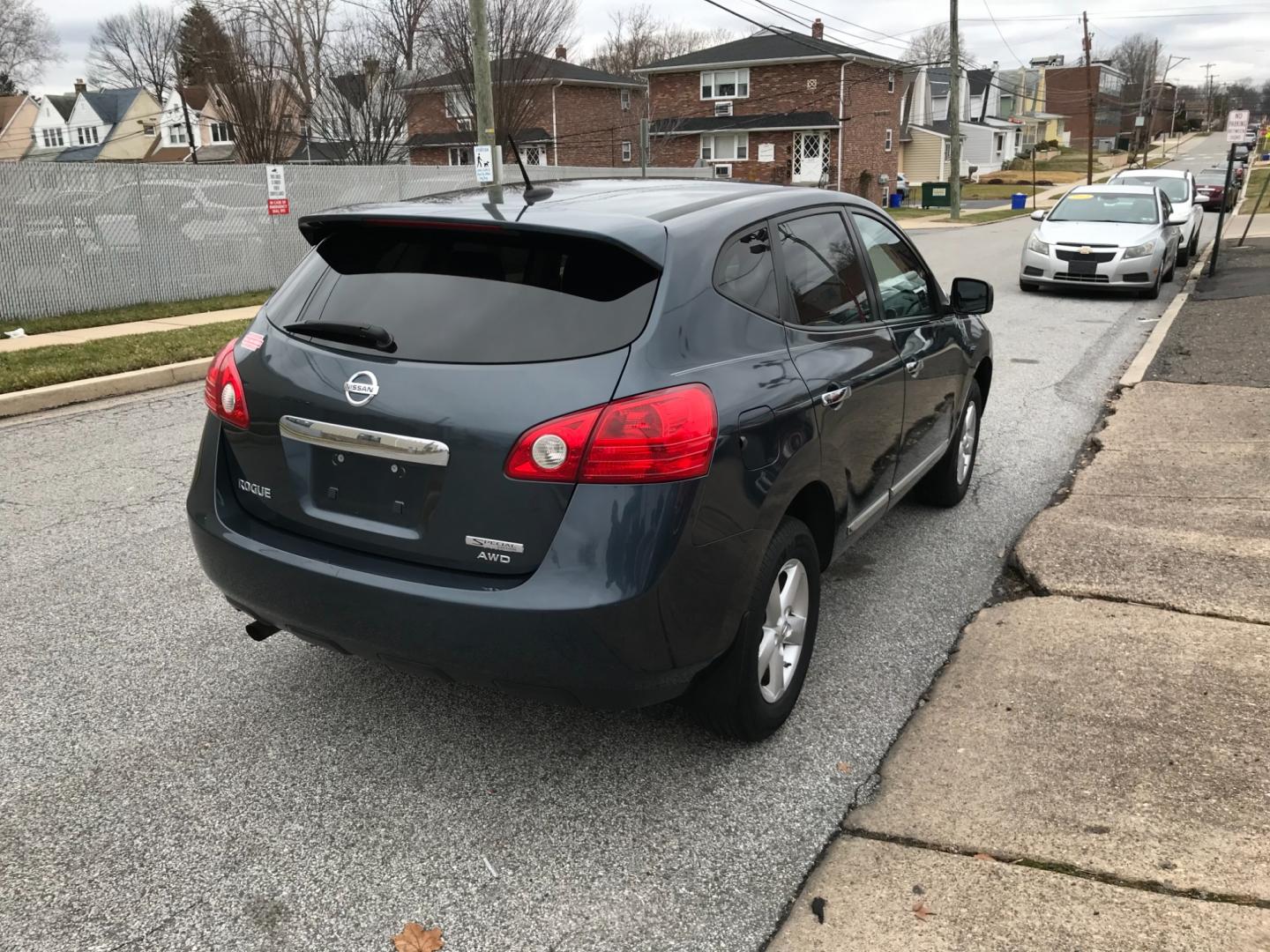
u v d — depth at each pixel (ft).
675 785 10.16
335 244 10.60
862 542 16.90
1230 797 9.52
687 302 9.25
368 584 9.09
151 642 13.28
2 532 17.43
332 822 9.56
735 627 9.57
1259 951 7.66
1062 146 347.36
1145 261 45.52
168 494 19.58
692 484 8.70
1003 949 7.76
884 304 13.58
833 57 153.28
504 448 8.55
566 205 10.03
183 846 9.20
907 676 12.40
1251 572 14.71
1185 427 23.00
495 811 9.74
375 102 104.06
